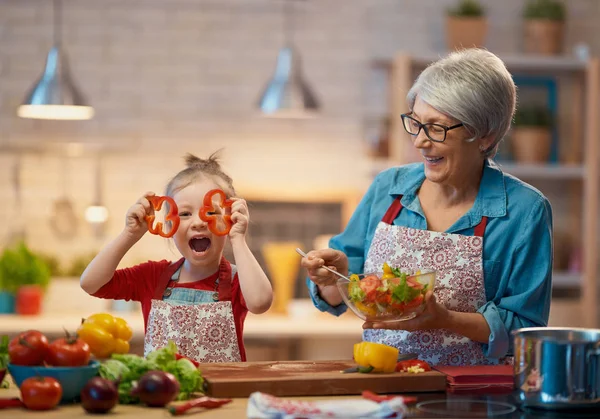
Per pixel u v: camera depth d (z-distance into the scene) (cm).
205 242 242
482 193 234
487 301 232
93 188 529
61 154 525
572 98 555
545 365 180
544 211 232
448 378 204
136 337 459
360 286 201
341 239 250
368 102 544
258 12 538
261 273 234
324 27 542
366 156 541
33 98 439
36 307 479
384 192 247
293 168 541
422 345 233
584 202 536
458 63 220
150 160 533
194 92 535
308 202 544
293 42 540
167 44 534
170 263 253
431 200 240
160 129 534
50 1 526
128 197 531
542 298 231
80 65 528
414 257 234
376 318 204
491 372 208
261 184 539
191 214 242
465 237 231
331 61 542
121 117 532
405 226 239
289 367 208
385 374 199
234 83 538
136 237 232
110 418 170
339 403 173
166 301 244
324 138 543
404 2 545
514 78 554
